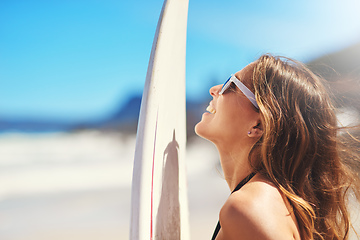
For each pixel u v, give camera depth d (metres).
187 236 1.37
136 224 1.03
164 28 1.14
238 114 1.14
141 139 1.08
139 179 1.05
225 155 1.21
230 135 1.17
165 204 1.20
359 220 1.69
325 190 1.10
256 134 1.11
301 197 1.03
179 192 1.33
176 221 1.28
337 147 1.15
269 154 1.03
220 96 1.20
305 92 1.11
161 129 1.19
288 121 1.06
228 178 1.21
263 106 1.07
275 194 0.93
